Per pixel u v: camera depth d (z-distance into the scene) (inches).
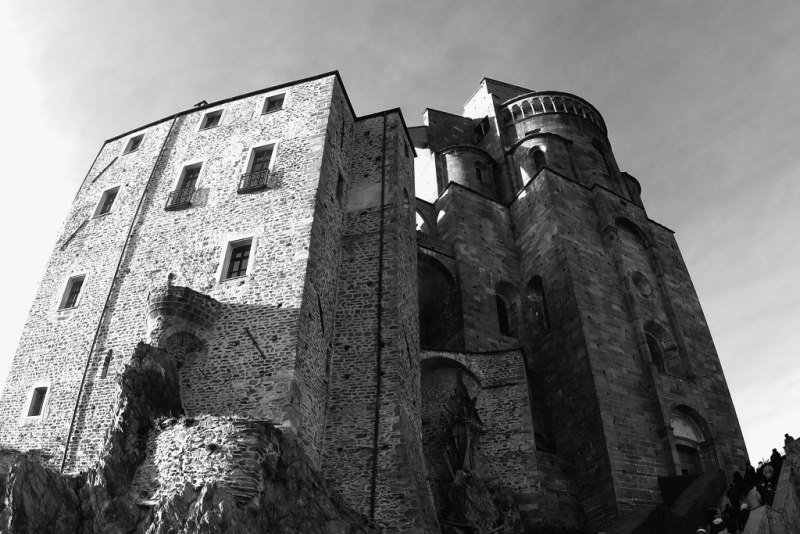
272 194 1081.4
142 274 1061.8
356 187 1232.8
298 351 882.8
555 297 1496.1
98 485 737.6
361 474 879.1
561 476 1200.2
